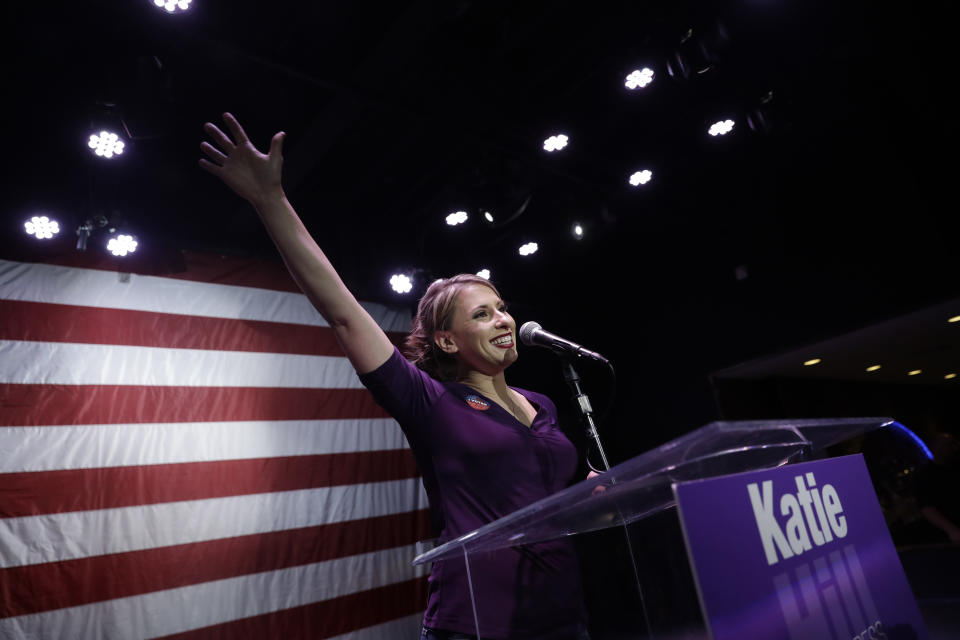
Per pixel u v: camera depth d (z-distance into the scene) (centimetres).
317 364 479
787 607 74
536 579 117
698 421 605
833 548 89
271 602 409
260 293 474
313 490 448
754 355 568
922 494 433
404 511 480
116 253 400
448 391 144
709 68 374
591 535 174
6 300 376
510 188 456
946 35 418
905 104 477
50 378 376
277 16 344
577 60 409
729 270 589
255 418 439
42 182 405
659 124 471
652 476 82
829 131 516
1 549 339
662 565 116
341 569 441
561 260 644
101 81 334
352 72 372
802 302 540
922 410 930
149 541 379
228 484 415
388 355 136
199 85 374
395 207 528
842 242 518
